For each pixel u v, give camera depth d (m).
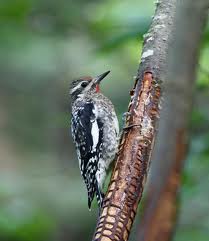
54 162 20.55
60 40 16.05
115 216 5.29
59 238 18.00
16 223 12.39
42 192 18.02
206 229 10.84
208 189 9.20
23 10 14.24
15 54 17.81
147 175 5.91
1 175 19.33
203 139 9.26
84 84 10.72
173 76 2.50
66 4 14.48
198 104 9.70
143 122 6.28
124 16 12.62
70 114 12.53
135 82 6.68
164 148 2.48
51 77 19.50
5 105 20.91
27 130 21.06
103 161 9.57
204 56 10.77
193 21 2.51
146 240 2.41
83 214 18.66
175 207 2.45
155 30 6.59
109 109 9.97
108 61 15.90
